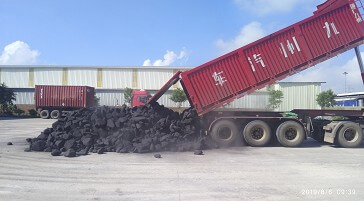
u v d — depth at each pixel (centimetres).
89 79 5516
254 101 4450
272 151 1315
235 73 1467
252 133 1446
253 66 1461
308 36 1465
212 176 857
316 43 1464
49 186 752
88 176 851
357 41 1466
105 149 1252
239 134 1465
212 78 1467
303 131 1452
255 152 1282
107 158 1115
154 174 877
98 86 5519
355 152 1311
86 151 1194
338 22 1470
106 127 1343
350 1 1463
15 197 667
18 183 776
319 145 1524
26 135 1830
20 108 4819
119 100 5244
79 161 1055
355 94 4791
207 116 1495
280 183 790
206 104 1460
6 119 3716
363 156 1206
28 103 4847
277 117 1471
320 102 4812
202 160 1089
